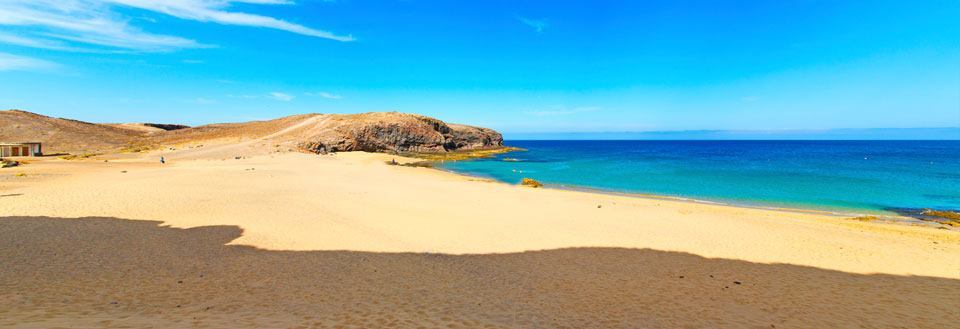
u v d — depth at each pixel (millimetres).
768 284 10625
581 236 15766
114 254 11625
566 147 148250
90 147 67500
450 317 7844
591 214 20375
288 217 17875
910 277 11422
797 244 14859
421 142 83688
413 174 41031
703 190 33469
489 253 13305
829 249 14242
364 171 40188
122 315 7145
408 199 23891
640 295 9656
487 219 18969
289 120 98438
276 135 76688
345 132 72938
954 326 8172
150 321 6770
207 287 9297
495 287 10008
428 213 20078
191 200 20531
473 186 30797
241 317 7309
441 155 77188
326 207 20547
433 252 13297
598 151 109938
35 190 21656
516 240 15117
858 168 52094
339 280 10180
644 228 17266
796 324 8141
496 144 112688
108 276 9773
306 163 46469
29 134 71062
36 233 13430
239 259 11711
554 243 14688
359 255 12656
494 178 42719
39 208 17141
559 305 8852
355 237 15008
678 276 11156
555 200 24812
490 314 8133
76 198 19578
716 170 51031
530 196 26234
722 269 11844
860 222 20156
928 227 19750
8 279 9180
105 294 8531
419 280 10406
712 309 8836
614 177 43562
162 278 9820
